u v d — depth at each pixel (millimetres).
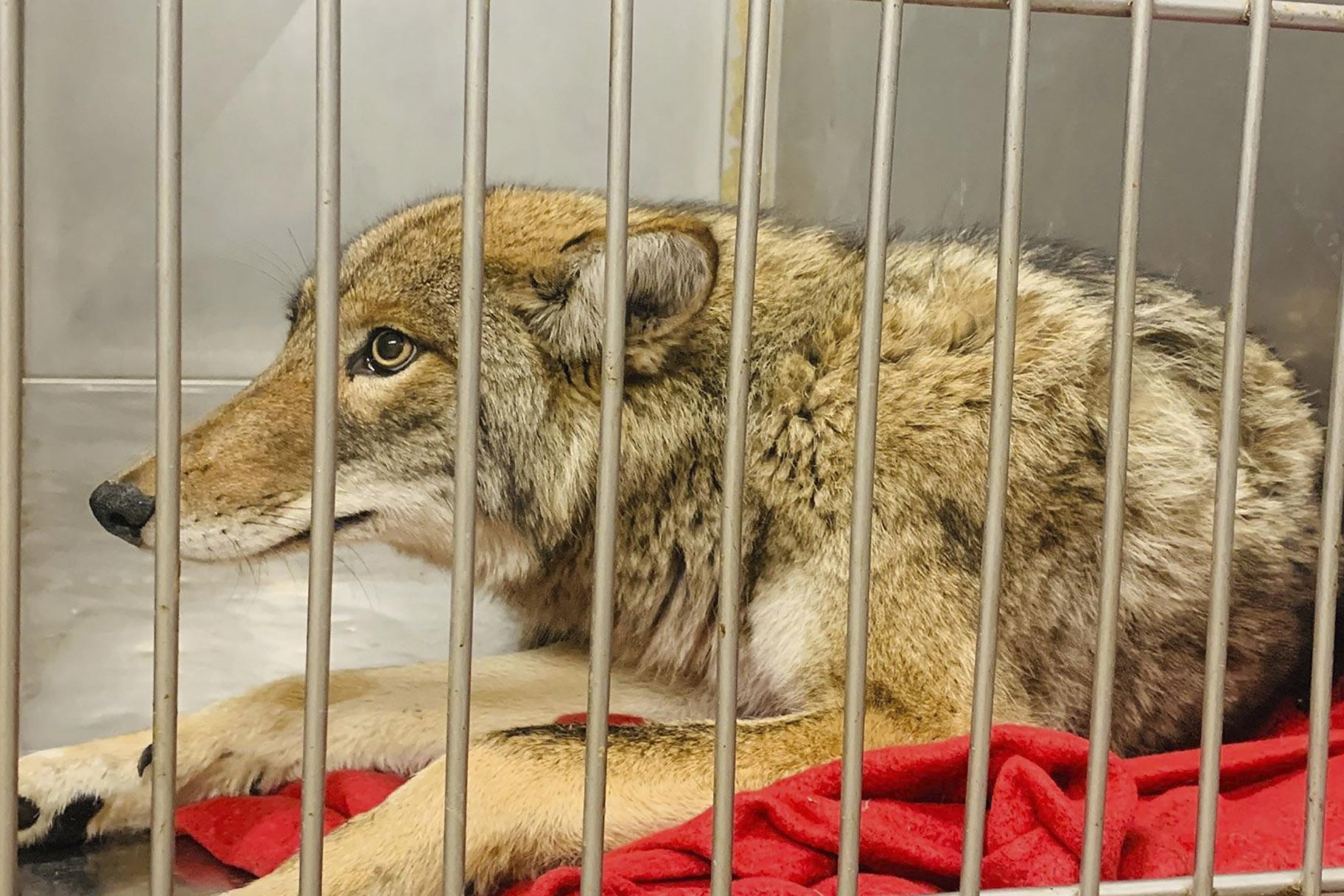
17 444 617
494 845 720
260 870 742
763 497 812
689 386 831
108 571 1156
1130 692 824
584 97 1647
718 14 1628
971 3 646
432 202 893
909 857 707
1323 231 866
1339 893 689
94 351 1761
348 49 1608
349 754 814
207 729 800
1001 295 652
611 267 636
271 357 1759
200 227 1698
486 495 845
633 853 712
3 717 622
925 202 1201
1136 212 656
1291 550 848
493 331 835
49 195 1697
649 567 844
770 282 843
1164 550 818
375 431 842
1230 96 910
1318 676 675
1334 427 672
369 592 1150
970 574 793
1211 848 673
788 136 1496
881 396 808
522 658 895
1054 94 1046
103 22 1649
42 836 759
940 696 784
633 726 770
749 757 757
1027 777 720
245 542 838
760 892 687
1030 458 802
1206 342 844
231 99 1662
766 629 807
